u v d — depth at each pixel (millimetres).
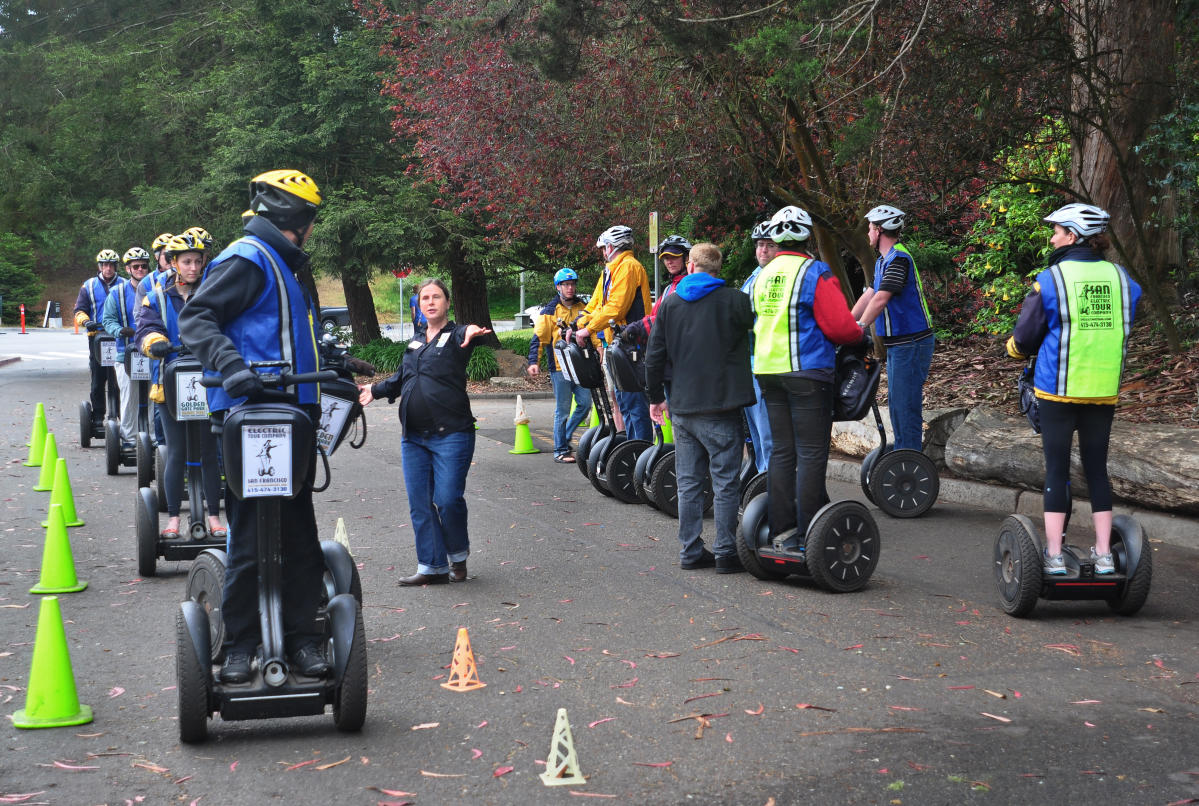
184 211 25641
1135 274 11617
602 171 14875
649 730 4473
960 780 3971
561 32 11594
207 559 4719
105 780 4023
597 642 5688
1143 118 11500
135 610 6402
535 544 8125
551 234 18031
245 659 4371
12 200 30484
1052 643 5566
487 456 12859
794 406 6730
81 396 20109
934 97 10789
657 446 9250
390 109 20672
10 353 32625
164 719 4645
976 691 4875
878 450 8969
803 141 12523
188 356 6957
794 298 6617
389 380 6941
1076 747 4250
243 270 4133
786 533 6848
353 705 4312
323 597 4789
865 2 9250
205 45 30031
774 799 3840
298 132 23766
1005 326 13961
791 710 4672
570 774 4016
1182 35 11695
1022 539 5918
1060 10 11094
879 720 4543
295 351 4234
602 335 10039
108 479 11133
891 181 12180
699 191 14297
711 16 10922
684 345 7086
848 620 6023
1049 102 11578
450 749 4297
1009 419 9734
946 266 16062
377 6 22172
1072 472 8516
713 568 7359
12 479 11195
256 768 4125
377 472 11562
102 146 29875
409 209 22516
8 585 6977
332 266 23438
